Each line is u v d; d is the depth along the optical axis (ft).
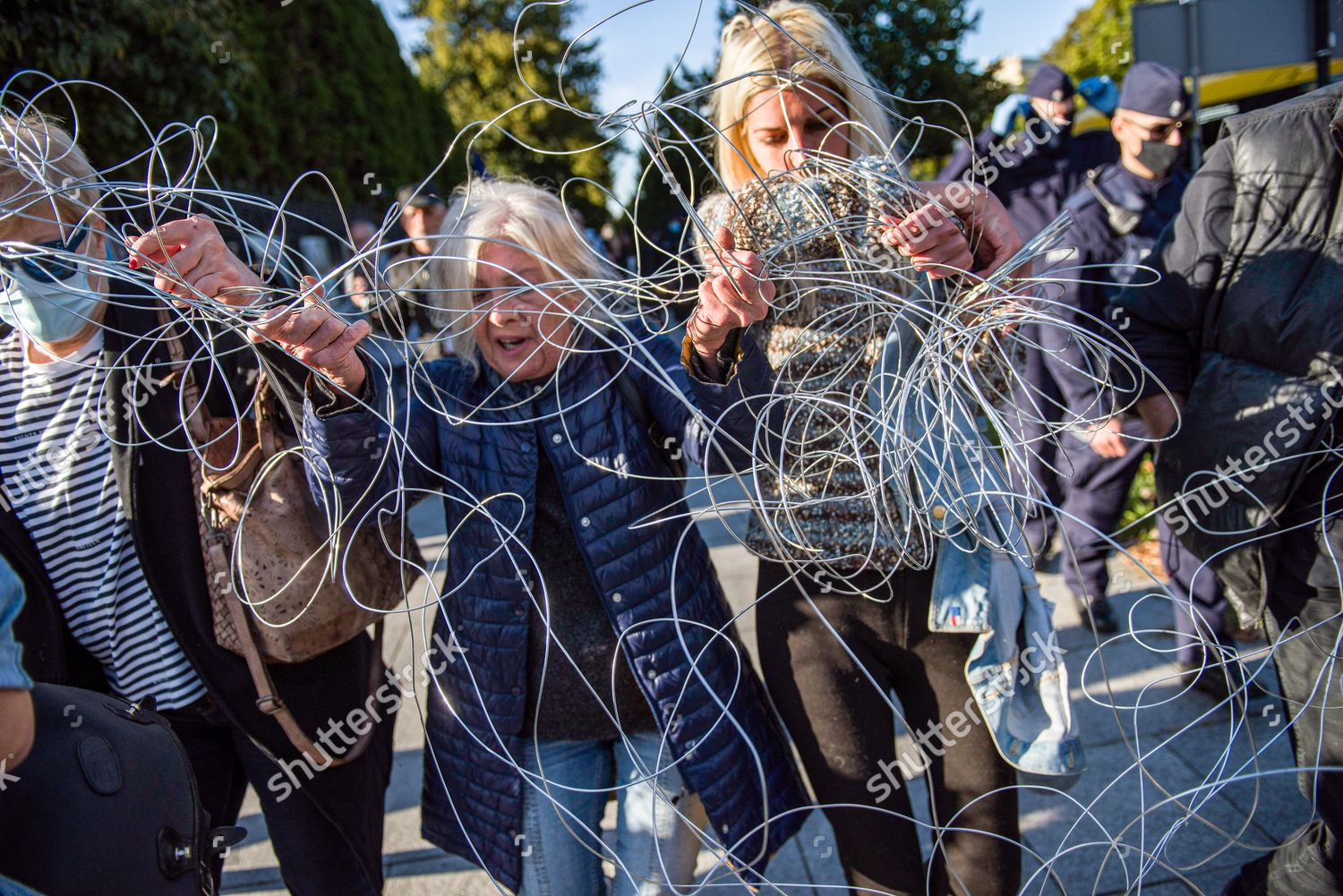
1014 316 4.74
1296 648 5.16
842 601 5.19
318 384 4.65
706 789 5.25
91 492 5.02
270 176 27.55
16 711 2.97
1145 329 6.04
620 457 5.29
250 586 5.09
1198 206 5.62
